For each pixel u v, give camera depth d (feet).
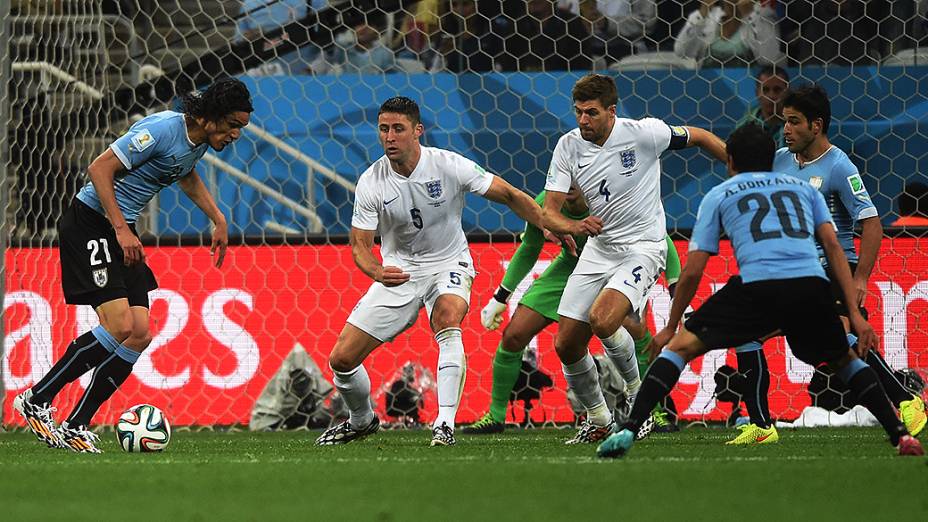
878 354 69.26
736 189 54.65
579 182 70.74
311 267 98.53
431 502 39.24
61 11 113.80
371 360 96.99
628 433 54.49
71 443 68.90
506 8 121.19
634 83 116.47
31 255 100.73
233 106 67.10
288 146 114.52
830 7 117.08
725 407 95.09
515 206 69.77
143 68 125.39
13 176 108.37
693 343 54.19
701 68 118.52
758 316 53.31
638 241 70.69
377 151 115.55
